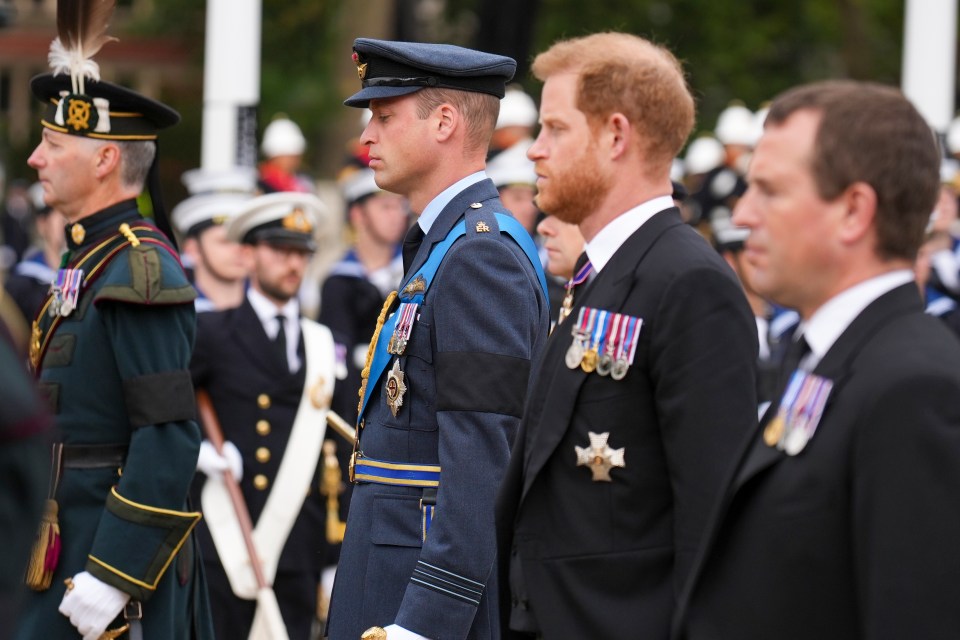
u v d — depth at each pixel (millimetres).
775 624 9898
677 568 12281
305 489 23297
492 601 15516
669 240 13078
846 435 9711
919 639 9188
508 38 63188
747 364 12547
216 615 22469
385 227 35219
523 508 13102
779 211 10094
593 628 12539
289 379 23500
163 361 17078
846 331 10031
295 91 82375
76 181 17688
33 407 10055
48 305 17656
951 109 46625
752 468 10172
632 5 97438
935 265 35219
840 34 102938
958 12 83125
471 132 16078
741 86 98500
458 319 15133
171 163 84812
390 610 15367
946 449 9305
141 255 17266
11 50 91438
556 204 13539
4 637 9766
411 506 15438
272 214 23641
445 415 14984
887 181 9883
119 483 16891
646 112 13281
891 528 9336
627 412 12742
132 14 95875
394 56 15883
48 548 16859
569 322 13242
